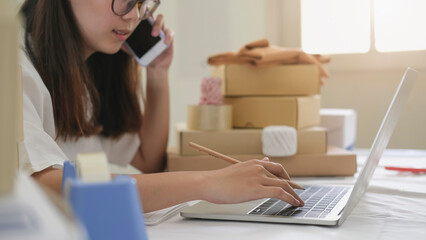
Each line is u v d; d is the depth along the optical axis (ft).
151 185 2.66
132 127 4.94
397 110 3.10
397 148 7.06
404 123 7.01
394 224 2.53
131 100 4.91
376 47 7.04
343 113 5.40
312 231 2.36
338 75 7.24
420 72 6.89
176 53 7.23
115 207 1.44
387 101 7.09
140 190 2.65
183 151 4.41
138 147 5.10
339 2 7.14
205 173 2.75
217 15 7.22
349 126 5.49
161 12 7.12
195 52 7.26
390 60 7.00
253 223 2.52
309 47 7.31
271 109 4.67
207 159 4.38
